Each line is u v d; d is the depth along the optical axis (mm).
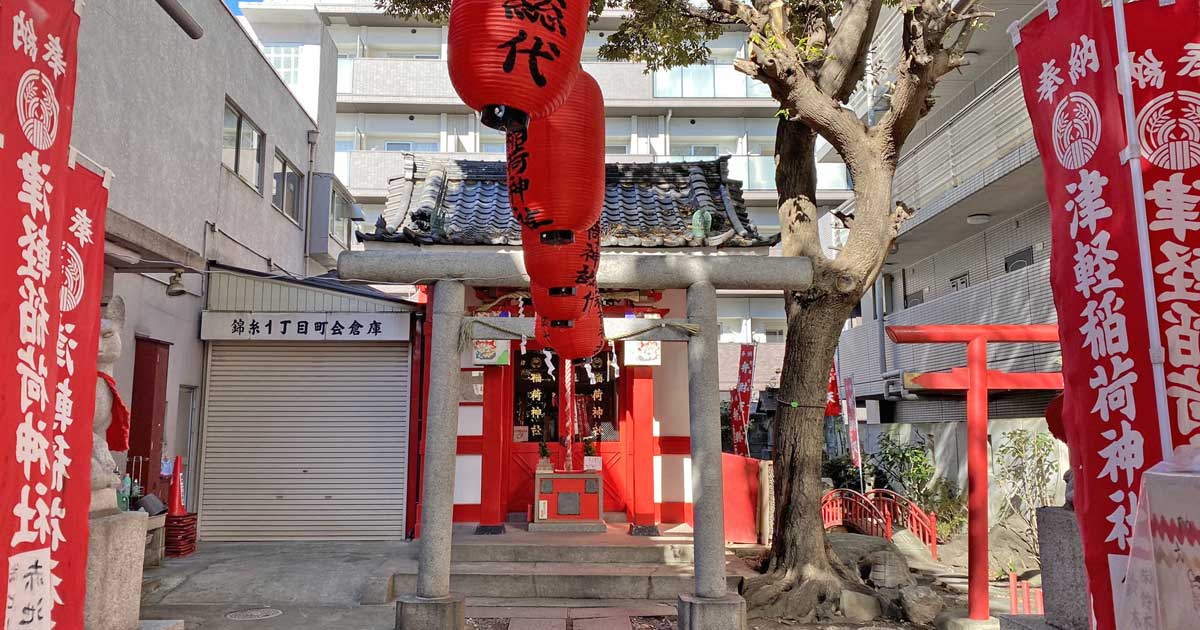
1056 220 3943
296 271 16156
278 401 12070
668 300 11805
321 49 18891
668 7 10148
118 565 5688
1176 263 3375
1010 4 13008
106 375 6137
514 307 11344
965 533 12172
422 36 27531
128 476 9086
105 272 7871
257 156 14344
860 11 9430
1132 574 3082
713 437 7543
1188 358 3320
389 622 8039
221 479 11883
